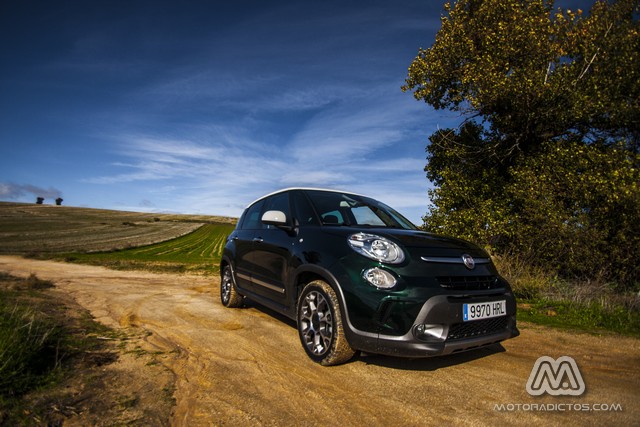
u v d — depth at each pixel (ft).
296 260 10.44
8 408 6.35
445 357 10.02
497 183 29.84
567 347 11.25
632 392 7.92
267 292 12.42
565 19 27.32
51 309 14.67
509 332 9.02
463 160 31.35
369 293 8.12
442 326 7.86
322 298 9.42
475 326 8.48
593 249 22.25
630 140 25.17
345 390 7.79
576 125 27.20
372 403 7.22
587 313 15.80
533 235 24.63
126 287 25.70
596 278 22.27
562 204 23.70
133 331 12.31
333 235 9.84
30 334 9.00
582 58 26.61
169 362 9.25
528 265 23.81
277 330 12.72
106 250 93.35
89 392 7.28
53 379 7.64
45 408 6.50
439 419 6.63
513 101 26.43
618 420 6.63
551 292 19.69
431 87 31.45
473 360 9.86
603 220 22.44
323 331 9.31
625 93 25.20
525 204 25.34
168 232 170.71
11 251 81.20
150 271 45.14
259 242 13.24
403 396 7.55
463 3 30.68
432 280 8.13
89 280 30.66
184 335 11.96
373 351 7.96
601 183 21.67
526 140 29.63
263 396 7.42
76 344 10.07
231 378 8.31
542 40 26.25
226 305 16.88
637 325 14.05
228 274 16.71
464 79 28.53
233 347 10.69
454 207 30.19
